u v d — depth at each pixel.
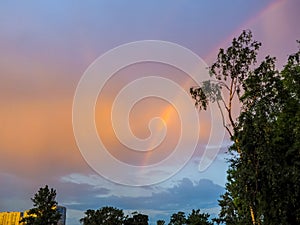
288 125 31.14
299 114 29.98
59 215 68.94
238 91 32.81
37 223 64.81
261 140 29.44
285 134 30.41
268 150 28.98
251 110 31.05
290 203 28.09
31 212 67.31
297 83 31.88
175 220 92.06
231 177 31.94
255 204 28.62
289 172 28.55
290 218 27.91
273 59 31.80
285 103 31.44
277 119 31.48
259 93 31.31
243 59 33.00
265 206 27.80
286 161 29.53
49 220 66.69
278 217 27.66
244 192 28.97
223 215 48.97
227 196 47.16
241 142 29.66
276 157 28.92
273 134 30.14
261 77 31.56
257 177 28.53
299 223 27.83
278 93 31.39
